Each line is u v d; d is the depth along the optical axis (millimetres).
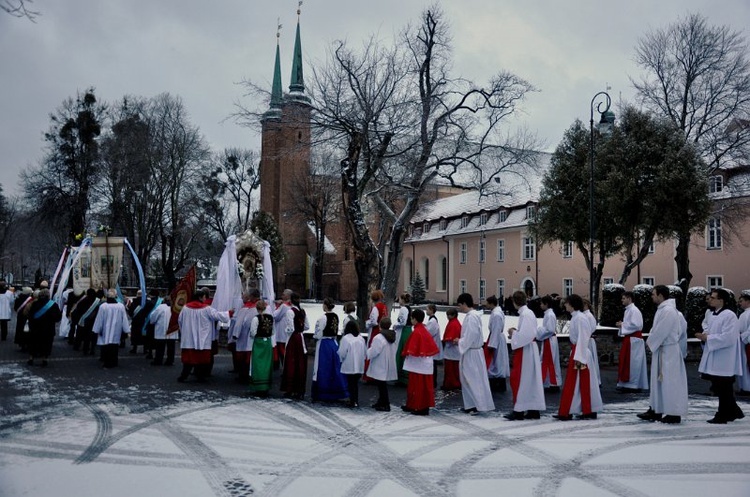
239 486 6250
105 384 12609
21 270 92250
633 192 24297
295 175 55531
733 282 34125
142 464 7012
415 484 6375
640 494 6078
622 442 8289
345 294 60875
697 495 6055
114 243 23750
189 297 15375
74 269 23422
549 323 13000
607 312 22016
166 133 44250
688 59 30844
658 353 9703
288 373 11531
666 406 9508
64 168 42781
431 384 10305
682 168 23812
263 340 11664
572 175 26641
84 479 6414
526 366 9930
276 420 9531
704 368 9914
